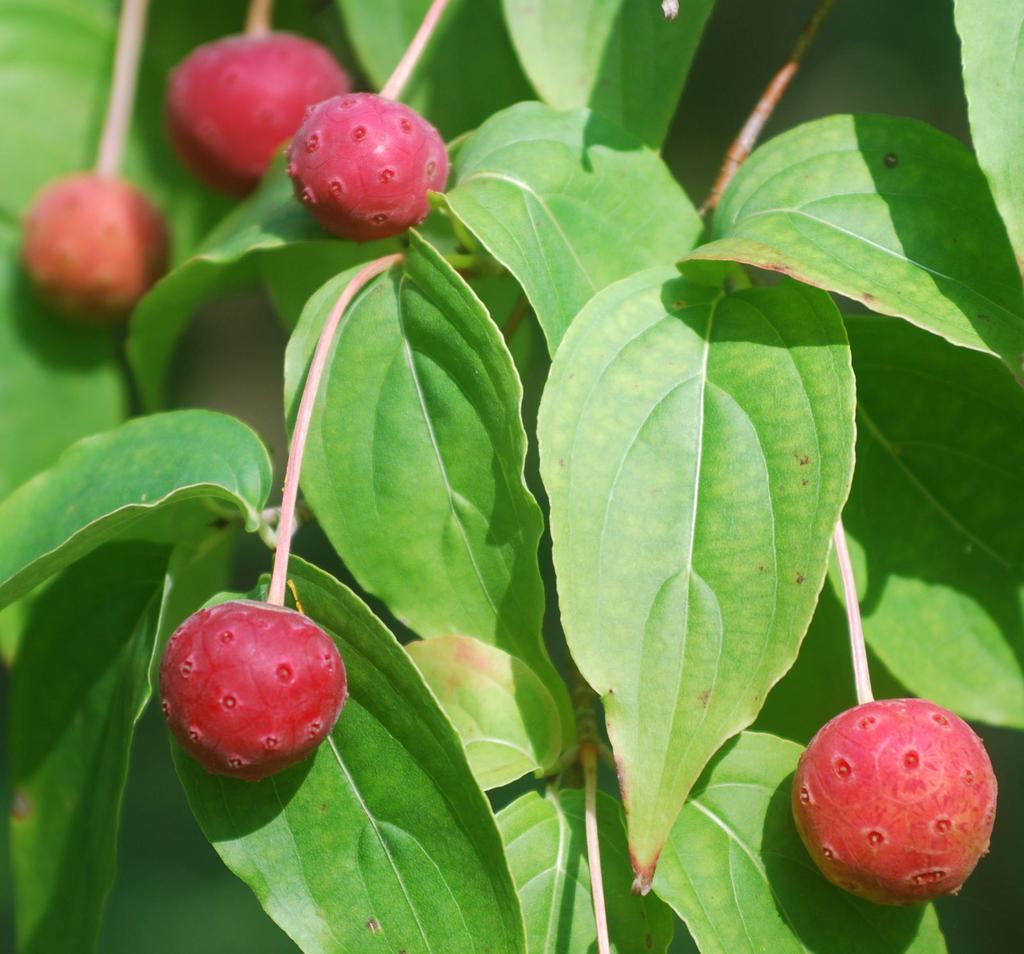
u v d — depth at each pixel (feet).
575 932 1.28
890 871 1.24
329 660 1.25
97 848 1.38
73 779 1.43
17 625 1.57
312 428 1.33
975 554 1.39
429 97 1.52
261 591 1.29
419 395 1.32
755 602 1.25
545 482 1.27
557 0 1.42
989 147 1.26
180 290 1.46
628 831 1.24
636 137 1.39
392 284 1.33
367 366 1.32
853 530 1.39
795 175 1.33
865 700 1.28
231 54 1.53
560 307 1.32
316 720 1.24
